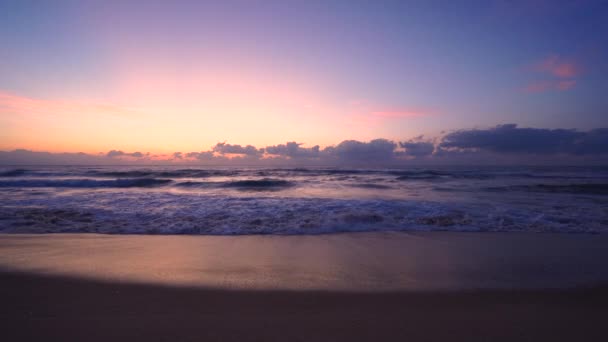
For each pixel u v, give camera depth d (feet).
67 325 8.47
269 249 16.71
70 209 27.63
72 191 42.78
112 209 27.96
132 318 8.93
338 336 7.97
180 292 10.88
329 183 60.64
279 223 23.13
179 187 53.72
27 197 34.99
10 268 13.17
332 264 14.19
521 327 8.51
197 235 19.90
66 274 12.53
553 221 23.68
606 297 10.57
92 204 30.60
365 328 8.41
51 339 7.73
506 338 7.91
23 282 11.65
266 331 8.22
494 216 25.35
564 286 11.55
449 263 14.32
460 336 8.00
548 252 16.06
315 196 38.96
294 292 10.96
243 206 29.71
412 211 27.22
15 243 17.47
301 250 16.56
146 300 10.20
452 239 18.94
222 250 16.44
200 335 7.99
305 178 74.90
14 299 10.18
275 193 43.39
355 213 26.08
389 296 10.65
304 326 8.51
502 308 9.73
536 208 29.12
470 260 14.76
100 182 55.88
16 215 24.81
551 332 8.23
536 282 11.95
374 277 12.50
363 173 94.79
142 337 7.87
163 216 25.25
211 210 27.73
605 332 8.25
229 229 21.47
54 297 10.36
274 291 11.03
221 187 54.34
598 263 14.25
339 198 36.37
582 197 38.17
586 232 20.54
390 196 39.37
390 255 15.64
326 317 9.07
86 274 12.56
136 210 27.61
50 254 15.34
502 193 42.80
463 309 9.65
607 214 26.18
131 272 12.85
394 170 109.40
